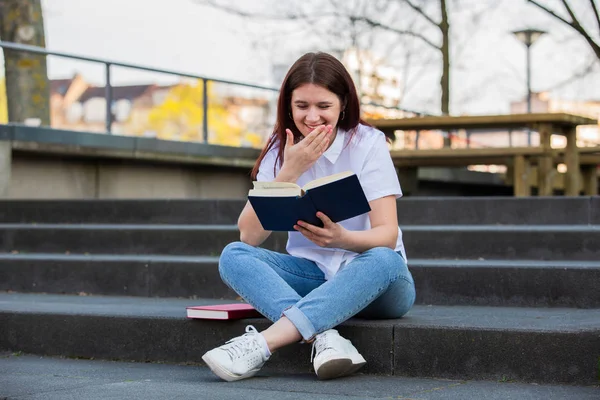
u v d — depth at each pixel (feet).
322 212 10.66
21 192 27.04
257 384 10.75
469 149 31.48
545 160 32.07
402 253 12.12
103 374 11.84
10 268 18.76
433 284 15.70
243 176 36.47
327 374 10.91
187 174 33.47
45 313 13.56
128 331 13.07
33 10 36.63
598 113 67.15
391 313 12.19
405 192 36.11
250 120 36.37
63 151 27.53
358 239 11.16
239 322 12.40
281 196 10.55
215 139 34.58
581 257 17.54
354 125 11.78
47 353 13.55
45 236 21.20
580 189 40.34
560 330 11.05
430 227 19.54
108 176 30.07
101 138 28.71
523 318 12.74
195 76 33.42
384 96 60.90
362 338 11.72
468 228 18.84
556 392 10.40
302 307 10.95
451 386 10.80
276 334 10.95
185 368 12.39
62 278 18.34
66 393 10.20
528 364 11.13
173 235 20.08
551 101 68.59
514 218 21.01
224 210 22.81
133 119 31.19
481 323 11.80
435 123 31.65
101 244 20.70
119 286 17.83
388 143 12.05
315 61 11.43
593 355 10.94
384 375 11.63
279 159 12.09
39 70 36.14
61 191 28.43
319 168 11.94
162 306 15.35
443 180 45.83
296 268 12.19
